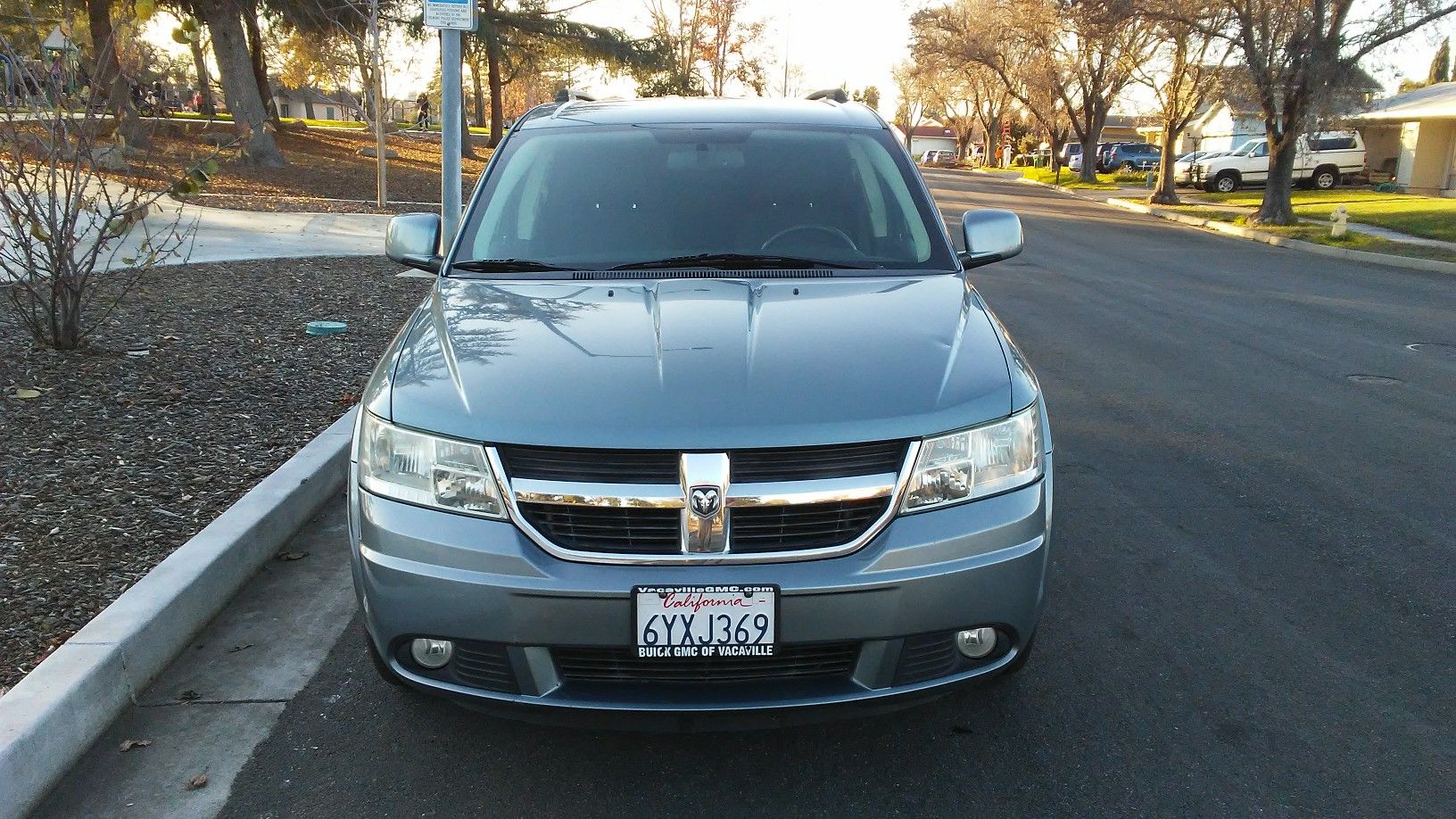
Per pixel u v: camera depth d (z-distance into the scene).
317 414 5.64
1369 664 3.47
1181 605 3.89
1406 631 3.71
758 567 2.49
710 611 2.48
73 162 6.00
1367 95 21.72
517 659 2.55
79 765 2.86
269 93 34.22
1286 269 15.39
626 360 2.77
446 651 2.66
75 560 3.78
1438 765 2.91
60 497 4.32
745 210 3.78
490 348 2.88
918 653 2.63
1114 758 2.93
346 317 8.10
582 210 3.79
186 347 6.80
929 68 50.66
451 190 9.17
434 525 2.59
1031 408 2.83
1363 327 10.05
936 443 2.60
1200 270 14.91
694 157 4.00
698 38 39.22
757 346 2.84
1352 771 2.88
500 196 3.90
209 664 3.38
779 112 4.35
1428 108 33.84
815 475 2.54
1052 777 2.85
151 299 8.22
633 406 2.58
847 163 4.02
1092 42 32.06
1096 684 3.33
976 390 2.74
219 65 21.52
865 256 3.65
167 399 5.70
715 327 2.95
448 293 3.40
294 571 4.06
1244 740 3.02
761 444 2.50
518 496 2.54
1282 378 7.71
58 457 4.75
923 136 122.19
